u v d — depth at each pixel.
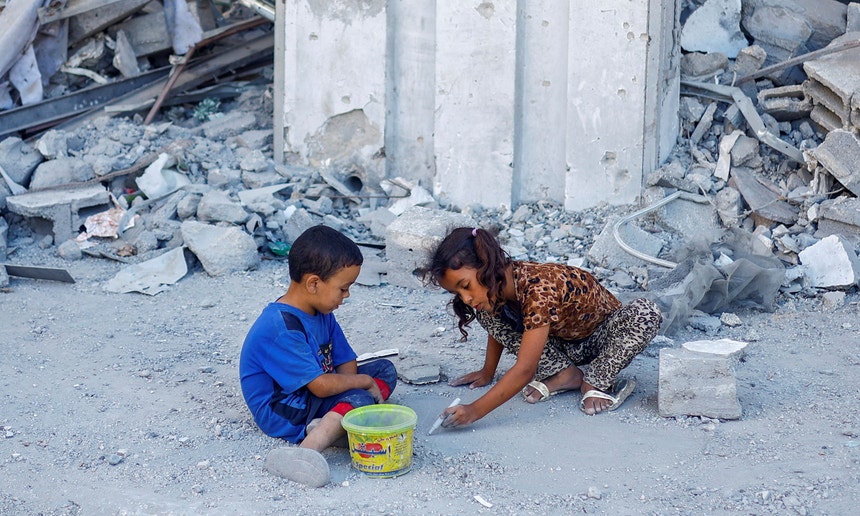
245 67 8.71
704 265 5.21
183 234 6.23
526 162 7.08
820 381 4.23
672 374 3.85
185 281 6.07
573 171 6.84
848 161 5.98
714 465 3.41
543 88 6.92
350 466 3.46
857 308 5.21
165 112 8.27
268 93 8.23
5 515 3.14
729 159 6.53
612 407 3.96
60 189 6.95
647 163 6.64
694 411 3.85
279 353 3.57
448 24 6.92
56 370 4.57
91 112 8.01
